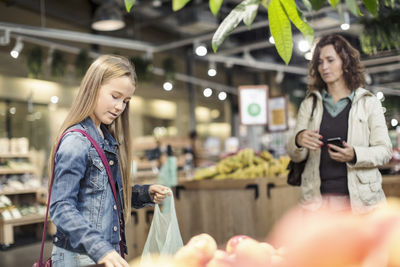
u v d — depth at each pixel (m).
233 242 0.73
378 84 3.54
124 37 11.24
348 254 0.42
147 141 10.62
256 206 3.56
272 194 3.64
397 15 2.96
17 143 7.91
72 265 1.39
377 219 0.44
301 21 0.85
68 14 10.01
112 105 1.46
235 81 15.30
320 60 2.16
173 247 1.38
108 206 1.48
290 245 0.47
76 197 1.37
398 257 0.42
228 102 15.19
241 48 9.79
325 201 2.07
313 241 0.44
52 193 1.36
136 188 1.71
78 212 1.31
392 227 0.43
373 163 1.95
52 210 1.32
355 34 3.37
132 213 3.57
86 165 1.44
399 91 3.40
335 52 2.12
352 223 0.45
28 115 9.38
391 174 4.15
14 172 7.45
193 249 0.74
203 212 3.84
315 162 2.13
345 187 2.04
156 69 12.27
